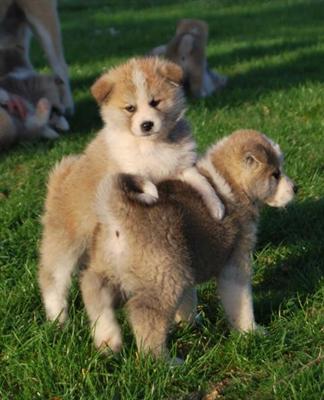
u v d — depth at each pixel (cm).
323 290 734
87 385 598
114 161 710
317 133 1221
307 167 1043
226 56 1944
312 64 1775
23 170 1145
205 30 1545
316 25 2442
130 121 709
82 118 1420
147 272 602
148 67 728
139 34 2411
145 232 598
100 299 638
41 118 1277
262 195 686
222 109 1388
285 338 659
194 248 630
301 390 579
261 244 859
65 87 1414
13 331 671
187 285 621
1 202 1004
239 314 670
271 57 1892
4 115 1232
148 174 701
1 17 1392
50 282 702
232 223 658
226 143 700
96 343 640
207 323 696
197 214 636
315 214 909
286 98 1426
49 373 612
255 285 780
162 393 590
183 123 736
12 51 1425
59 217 697
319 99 1395
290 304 714
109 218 606
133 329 621
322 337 664
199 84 1517
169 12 2958
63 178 718
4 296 734
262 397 593
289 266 809
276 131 1209
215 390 606
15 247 855
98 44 2256
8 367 636
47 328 659
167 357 622
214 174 678
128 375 600
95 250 644
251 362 632
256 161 675
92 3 3388
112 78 734
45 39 1425
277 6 2941
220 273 671
